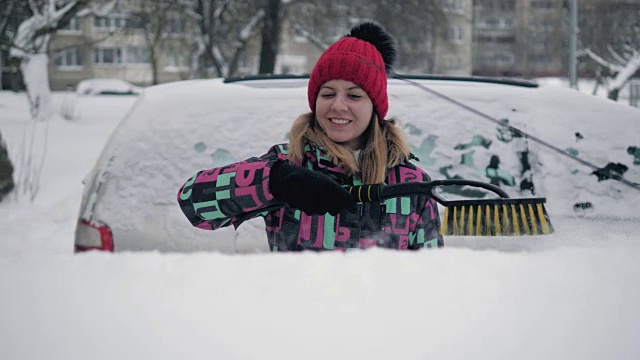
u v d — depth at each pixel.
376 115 1.97
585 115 3.28
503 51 72.25
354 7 23.36
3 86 41.56
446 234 1.64
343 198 1.47
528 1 71.81
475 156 3.15
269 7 21.72
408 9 23.17
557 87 3.47
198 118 3.16
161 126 3.12
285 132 3.13
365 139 2.00
